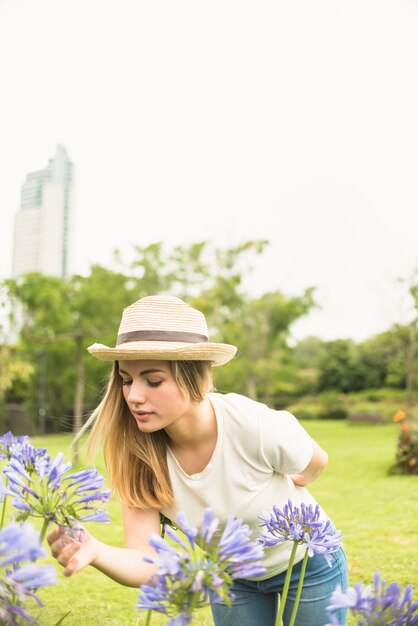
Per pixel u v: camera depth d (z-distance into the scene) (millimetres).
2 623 889
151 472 1863
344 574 1995
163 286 24797
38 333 22797
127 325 1746
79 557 1317
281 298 29141
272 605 2105
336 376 45656
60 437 23688
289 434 1811
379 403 40938
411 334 22781
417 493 7332
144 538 1823
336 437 20469
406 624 1017
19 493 1110
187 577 978
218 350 1652
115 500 6770
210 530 1029
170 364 1640
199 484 1817
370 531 5184
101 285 23125
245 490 1829
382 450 14125
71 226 130625
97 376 28766
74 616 3100
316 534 1456
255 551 1002
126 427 1830
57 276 22469
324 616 1939
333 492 7660
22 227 129125
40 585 827
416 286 22703
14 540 750
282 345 34969
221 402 1835
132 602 3404
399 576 3730
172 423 1753
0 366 25453
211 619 2955
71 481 1105
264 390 35125
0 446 1658
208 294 26172
